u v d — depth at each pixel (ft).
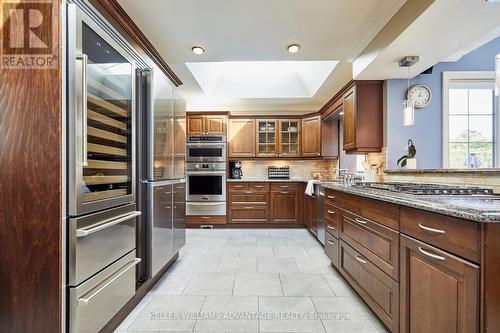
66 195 4.39
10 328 4.32
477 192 5.88
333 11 6.99
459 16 5.91
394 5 6.67
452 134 10.34
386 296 5.47
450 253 3.71
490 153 10.36
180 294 7.47
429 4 5.57
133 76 6.55
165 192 8.63
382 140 10.38
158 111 8.09
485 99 10.40
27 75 4.31
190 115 16.79
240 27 7.79
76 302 4.44
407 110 8.38
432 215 4.08
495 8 5.62
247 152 17.38
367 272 6.39
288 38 8.41
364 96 10.42
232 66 15.02
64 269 4.36
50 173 4.30
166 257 8.71
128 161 6.36
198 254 11.17
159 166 8.13
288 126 17.60
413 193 5.87
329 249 9.57
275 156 17.44
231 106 17.95
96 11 5.36
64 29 4.37
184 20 7.41
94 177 5.07
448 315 3.74
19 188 4.31
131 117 6.47
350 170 14.92
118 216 5.80
